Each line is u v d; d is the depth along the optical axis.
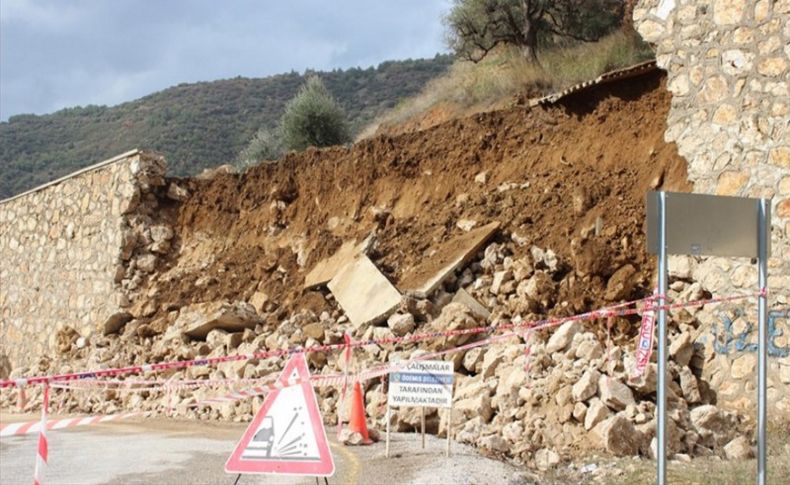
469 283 17.97
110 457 12.98
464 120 20.98
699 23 15.38
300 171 23.70
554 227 17.89
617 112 18.64
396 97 89.00
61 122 107.00
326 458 8.76
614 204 17.36
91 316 25.98
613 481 10.46
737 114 14.80
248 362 18.00
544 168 19.33
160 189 26.19
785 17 14.41
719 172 14.89
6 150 96.88
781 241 13.98
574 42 28.75
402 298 17.58
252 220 24.22
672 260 15.29
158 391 19.72
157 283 24.36
